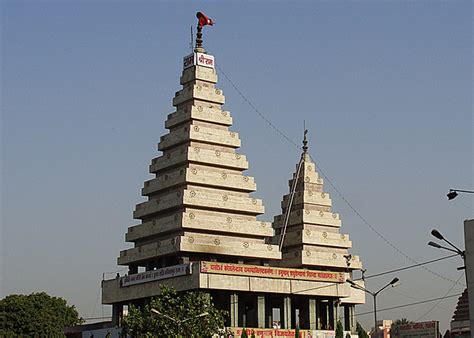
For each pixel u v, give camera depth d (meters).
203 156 145.38
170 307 114.88
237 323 136.88
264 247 146.62
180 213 140.12
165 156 149.25
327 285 147.62
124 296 149.12
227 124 151.38
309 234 165.12
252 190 148.50
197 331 111.94
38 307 185.25
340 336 135.62
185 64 155.75
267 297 146.50
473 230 73.75
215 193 143.75
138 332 115.31
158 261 147.50
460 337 122.88
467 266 73.56
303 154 173.88
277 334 137.75
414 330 120.25
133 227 151.88
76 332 169.75
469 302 72.75
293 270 143.75
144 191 151.75
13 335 178.25
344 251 169.25
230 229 143.38
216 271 133.75
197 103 149.88
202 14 155.50
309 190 169.88
